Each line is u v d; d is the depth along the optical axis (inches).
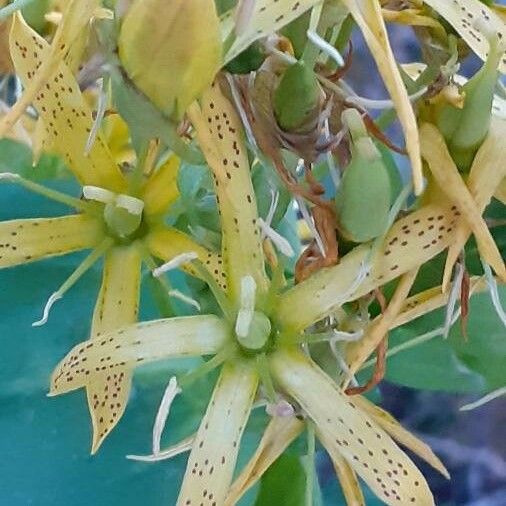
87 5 3.0
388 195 3.3
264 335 3.7
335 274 3.6
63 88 3.8
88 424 4.7
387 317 3.5
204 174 3.8
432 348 4.5
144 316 4.8
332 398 3.6
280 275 3.7
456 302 4.2
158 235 4.0
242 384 3.6
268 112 3.4
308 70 3.3
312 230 3.4
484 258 3.3
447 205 3.4
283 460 4.2
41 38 3.5
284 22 3.1
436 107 3.4
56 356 4.8
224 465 3.6
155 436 3.4
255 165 3.7
